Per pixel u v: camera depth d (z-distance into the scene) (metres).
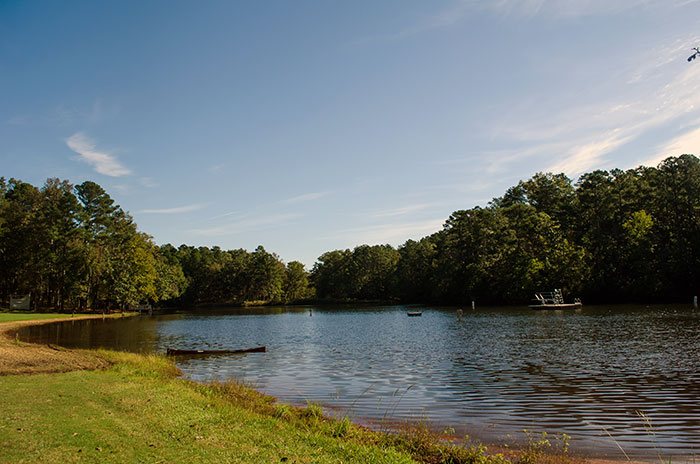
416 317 65.69
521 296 81.06
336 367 23.89
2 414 9.76
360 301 132.50
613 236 76.62
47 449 7.38
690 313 48.78
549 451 10.80
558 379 18.98
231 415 11.11
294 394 17.34
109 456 7.25
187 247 183.50
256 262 138.50
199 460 7.40
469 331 41.50
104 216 82.19
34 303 78.31
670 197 71.06
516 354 26.31
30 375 16.11
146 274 88.75
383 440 10.48
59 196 78.50
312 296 145.88
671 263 67.38
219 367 24.19
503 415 14.01
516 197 106.00
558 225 82.81
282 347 33.88
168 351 29.34
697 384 17.23
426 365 23.80
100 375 16.44
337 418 13.46
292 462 7.75
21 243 73.00
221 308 124.06
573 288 76.19
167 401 12.01
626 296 73.25
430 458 9.66
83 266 74.69
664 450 10.84
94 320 67.06
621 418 13.34
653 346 27.03
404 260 123.69
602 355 24.62
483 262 87.69
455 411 14.56
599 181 82.62
